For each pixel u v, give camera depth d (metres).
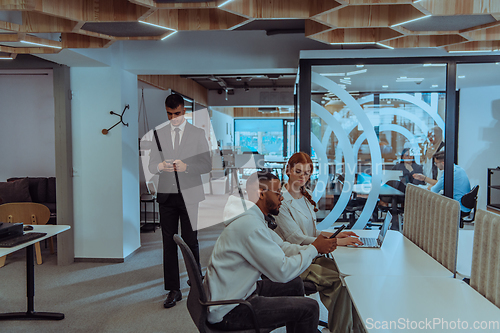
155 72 4.58
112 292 3.46
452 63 3.80
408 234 3.12
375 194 3.94
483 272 1.86
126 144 4.50
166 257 3.21
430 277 1.84
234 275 1.74
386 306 1.48
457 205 2.28
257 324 1.70
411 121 3.87
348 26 2.66
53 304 3.18
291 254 2.09
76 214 4.42
